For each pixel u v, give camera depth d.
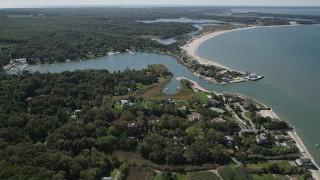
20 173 144.25
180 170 168.50
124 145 188.00
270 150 182.50
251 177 159.00
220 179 161.00
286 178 160.25
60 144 179.88
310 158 179.75
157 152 176.50
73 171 156.62
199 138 192.75
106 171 165.88
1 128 188.50
